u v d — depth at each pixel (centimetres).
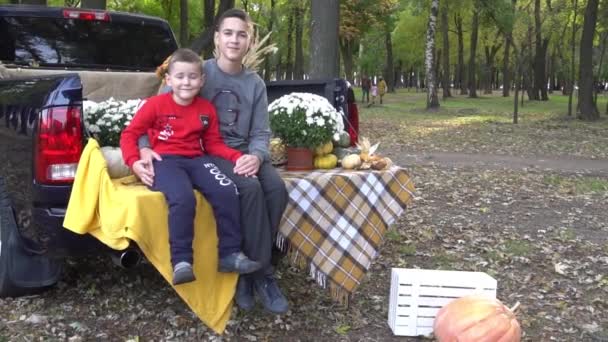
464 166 1188
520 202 844
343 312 432
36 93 357
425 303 396
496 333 344
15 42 560
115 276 478
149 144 356
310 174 407
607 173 1132
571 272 542
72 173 348
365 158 436
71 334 383
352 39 3775
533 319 432
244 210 348
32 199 355
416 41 4962
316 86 529
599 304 466
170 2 2359
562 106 3328
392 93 5406
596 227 712
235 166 359
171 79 352
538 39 3816
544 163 1256
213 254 354
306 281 489
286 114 424
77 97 347
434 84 2884
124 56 605
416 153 1398
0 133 400
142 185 350
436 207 802
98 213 338
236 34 376
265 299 367
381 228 414
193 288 349
